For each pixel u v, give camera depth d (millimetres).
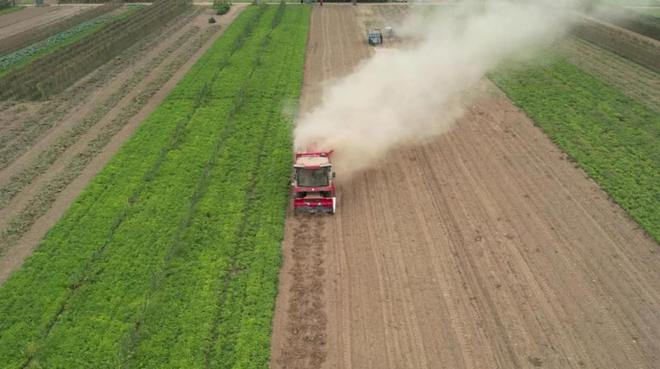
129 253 25469
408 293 23234
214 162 33781
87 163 34688
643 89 45594
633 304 22500
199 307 22203
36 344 20406
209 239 26438
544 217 28406
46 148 36844
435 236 26969
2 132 39500
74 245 26172
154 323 21391
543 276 24109
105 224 27797
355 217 28812
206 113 41344
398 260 25297
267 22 70125
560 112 40938
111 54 56281
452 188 31328
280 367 19750
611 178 31719
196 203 29391
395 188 31438
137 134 37938
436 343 20688
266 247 26047
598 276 24094
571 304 22484
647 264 24891
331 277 24328
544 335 20953
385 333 21203
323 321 21875
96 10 79438
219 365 19562
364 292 23375
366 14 76188
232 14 76125
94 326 21297
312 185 28719
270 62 53438
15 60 56562
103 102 44719
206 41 62125
